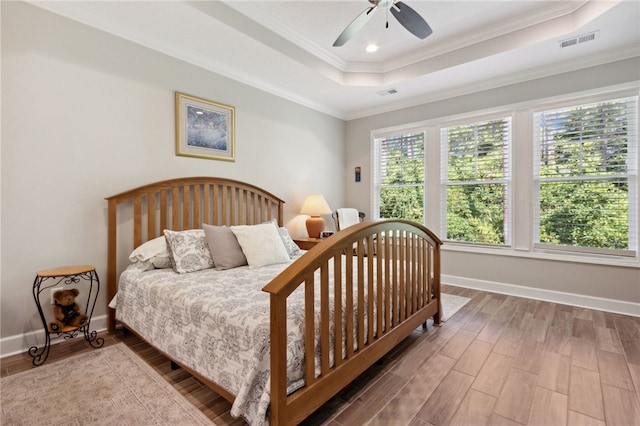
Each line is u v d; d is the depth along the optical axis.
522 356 2.10
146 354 2.10
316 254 1.36
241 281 2.05
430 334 2.47
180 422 1.43
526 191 3.47
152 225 2.70
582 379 1.82
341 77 3.76
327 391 1.44
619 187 3.00
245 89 3.54
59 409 1.52
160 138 2.82
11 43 2.07
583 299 3.15
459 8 2.66
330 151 4.80
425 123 4.24
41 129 2.19
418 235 2.41
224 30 2.60
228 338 1.43
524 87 3.46
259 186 3.71
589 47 2.87
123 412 1.50
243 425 1.41
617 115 2.98
